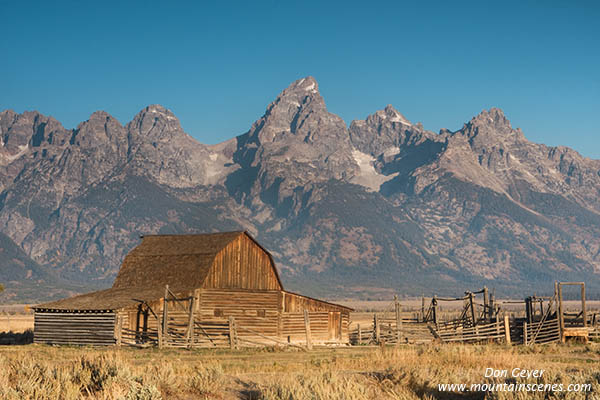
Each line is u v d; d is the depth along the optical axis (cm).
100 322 8119
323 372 3522
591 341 8900
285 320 9469
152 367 3559
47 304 8631
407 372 3422
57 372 3055
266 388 3078
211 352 7275
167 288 8200
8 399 2612
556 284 9075
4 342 8988
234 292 9244
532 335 8775
